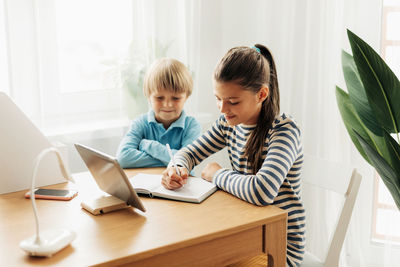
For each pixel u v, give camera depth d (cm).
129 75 210
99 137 210
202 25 237
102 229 113
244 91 130
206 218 120
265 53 142
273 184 126
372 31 202
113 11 205
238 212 123
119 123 212
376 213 213
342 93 183
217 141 158
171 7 217
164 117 179
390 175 153
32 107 194
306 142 223
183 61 224
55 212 124
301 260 142
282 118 139
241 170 149
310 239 227
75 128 205
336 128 215
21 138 140
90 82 205
